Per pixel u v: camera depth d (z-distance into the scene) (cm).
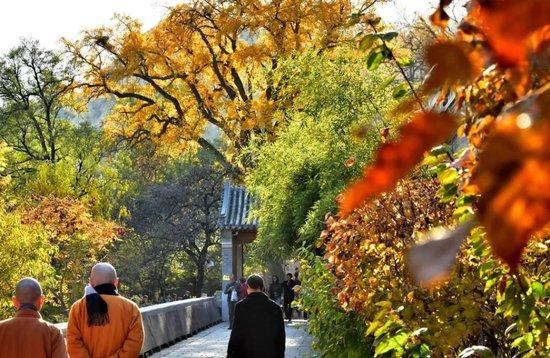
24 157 4888
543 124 57
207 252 6044
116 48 4234
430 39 69
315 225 1591
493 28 64
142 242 5534
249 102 3753
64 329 1520
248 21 3688
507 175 57
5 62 4619
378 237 684
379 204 673
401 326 499
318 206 1600
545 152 57
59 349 795
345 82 1602
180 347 2531
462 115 69
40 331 787
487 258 328
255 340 1058
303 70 1697
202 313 3359
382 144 65
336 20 3425
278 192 1958
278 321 1070
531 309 310
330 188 1628
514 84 65
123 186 4522
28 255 2055
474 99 115
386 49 257
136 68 4047
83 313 858
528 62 63
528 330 359
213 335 3020
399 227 679
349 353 910
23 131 4812
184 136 4278
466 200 256
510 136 58
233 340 1064
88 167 4372
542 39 63
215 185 5594
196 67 4069
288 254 2020
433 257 61
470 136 118
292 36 3606
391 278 682
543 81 63
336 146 1620
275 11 3628
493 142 58
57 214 3247
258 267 4100
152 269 5588
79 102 4431
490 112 114
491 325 535
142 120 4325
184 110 4247
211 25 4175
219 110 4119
